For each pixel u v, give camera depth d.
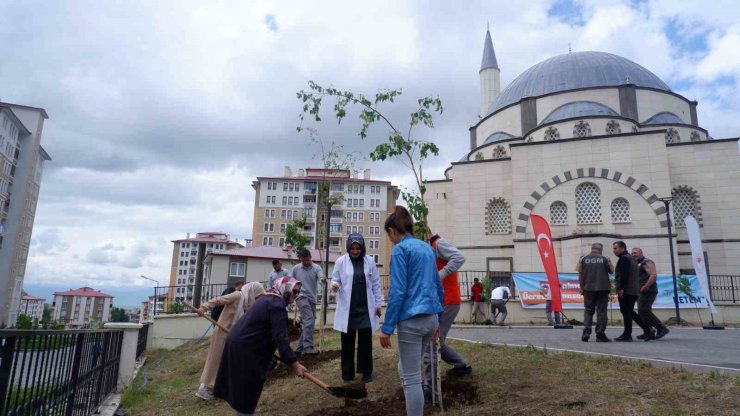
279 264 10.73
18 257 66.75
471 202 32.31
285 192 90.88
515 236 28.56
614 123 30.28
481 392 5.48
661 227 25.92
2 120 60.38
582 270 10.02
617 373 5.76
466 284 21.42
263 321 4.57
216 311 9.68
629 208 26.81
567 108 32.78
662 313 18.47
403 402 5.51
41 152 72.75
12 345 3.39
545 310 18.42
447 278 5.86
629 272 9.91
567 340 10.52
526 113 35.25
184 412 7.03
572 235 25.73
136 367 12.59
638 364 6.17
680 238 28.41
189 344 16.38
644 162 26.92
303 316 9.37
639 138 27.25
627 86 33.06
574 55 39.53
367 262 7.23
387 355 8.44
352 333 7.04
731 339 10.73
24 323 53.88
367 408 5.45
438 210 36.38
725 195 28.00
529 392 5.28
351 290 7.05
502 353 7.62
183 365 12.14
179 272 125.00
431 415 4.96
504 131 36.88
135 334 9.55
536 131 32.50
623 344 9.38
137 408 7.68
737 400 4.48
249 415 4.45
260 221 89.94
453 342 9.28
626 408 4.49
